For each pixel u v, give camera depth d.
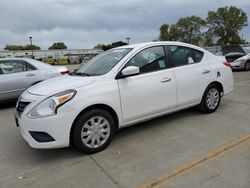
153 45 4.89
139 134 4.79
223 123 5.14
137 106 4.49
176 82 4.97
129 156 3.95
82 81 4.12
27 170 3.72
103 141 4.18
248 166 3.45
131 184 3.22
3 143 4.74
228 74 6.03
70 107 3.81
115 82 4.27
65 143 3.86
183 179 3.24
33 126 3.77
